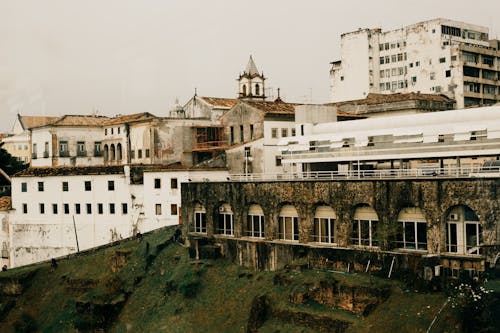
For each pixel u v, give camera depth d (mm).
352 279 60906
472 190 55656
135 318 73812
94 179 94812
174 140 101875
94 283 81938
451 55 124062
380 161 71062
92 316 76312
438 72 126812
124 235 92500
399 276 59188
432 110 107938
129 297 77500
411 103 104312
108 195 93812
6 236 100938
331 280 61156
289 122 91688
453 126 63469
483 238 55031
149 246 82188
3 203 103562
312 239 68375
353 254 63125
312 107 79625
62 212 97125
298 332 59531
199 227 80375
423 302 54719
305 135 77625
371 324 55281
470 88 124062
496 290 50438
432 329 51156
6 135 142875
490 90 127812
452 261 56094
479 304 49562
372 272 61469
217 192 77312
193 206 80562
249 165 88938
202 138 99938
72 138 109000
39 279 86875
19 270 89438
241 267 73062
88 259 87250
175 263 78000
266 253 70812
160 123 100625
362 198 63438
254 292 67500
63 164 107750
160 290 75562
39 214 98812
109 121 111438
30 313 83000
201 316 68250
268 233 71938
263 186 72250
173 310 71000
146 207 90438
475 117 62969
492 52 127625
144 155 102000
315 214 68312
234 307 67125
